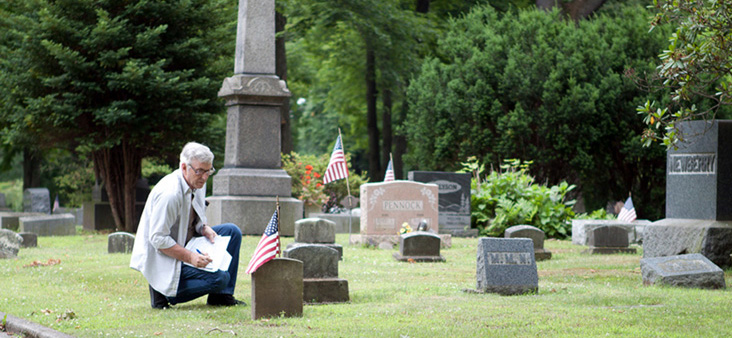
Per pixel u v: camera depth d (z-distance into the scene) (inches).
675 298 354.6
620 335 261.3
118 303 351.9
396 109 1804.9
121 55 854.5
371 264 548.7
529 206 839.7
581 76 1082.1
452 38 1212.5
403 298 360.5
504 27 1189.7
